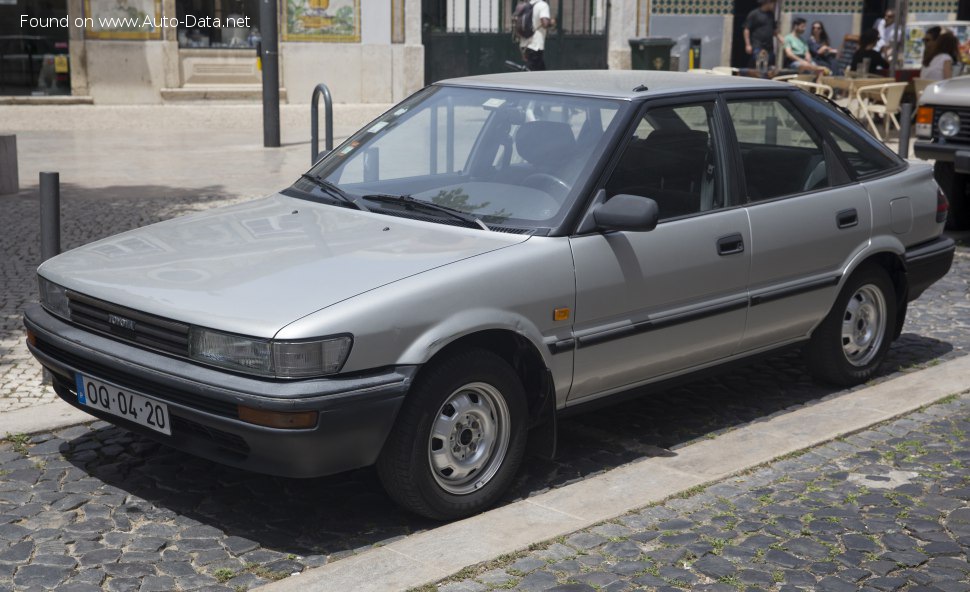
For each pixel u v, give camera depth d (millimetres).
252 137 17609
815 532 4195
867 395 5859
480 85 5355
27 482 4574
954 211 10523
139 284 4191
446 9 20875
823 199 5582
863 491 4598
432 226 4621
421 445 4078
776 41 21031
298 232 4625
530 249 4379
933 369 6320
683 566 3910
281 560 3971
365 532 4223
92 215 10523
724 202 5152
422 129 5285
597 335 4578
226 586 3766
